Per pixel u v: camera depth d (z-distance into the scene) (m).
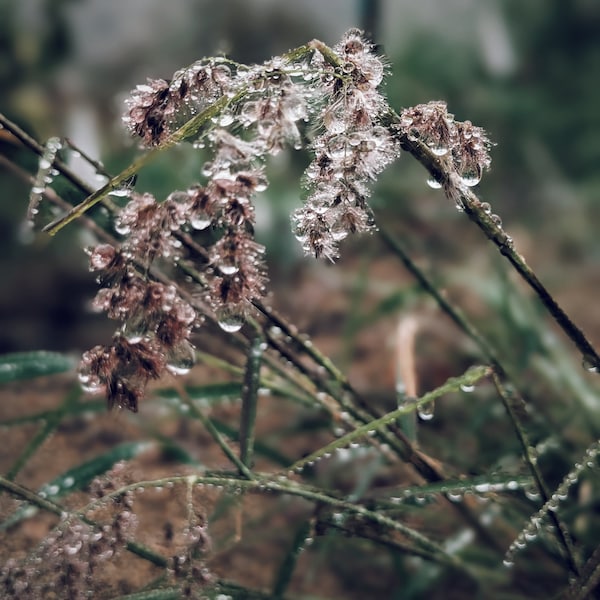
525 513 0.33
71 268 0.65
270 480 0.27
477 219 0.26
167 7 1.08
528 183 0.90
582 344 0.27
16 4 0.82
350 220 0.24
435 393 0.27
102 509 0.28
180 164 0.54
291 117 0.22
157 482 0.25
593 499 0.35
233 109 0.23
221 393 0.34
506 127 0.96
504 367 0.37
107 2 1.02
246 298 0.24
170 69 1.04
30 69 0.80
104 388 0.24
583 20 1.07
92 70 0.94
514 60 1.01
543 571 0.34
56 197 0.31
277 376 0.36
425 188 0.79
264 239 0.64
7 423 0.33
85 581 0.25
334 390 0.31
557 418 0.39
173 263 0.27
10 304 0.61
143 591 0.27
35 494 0.27
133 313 0.23
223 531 0.35
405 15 1.10
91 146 0.60
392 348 0.52
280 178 0.64
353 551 0.37
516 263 0.26
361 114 0.23
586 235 0.78
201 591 0.25
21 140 0.26
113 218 0.30
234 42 1.12
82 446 0.41
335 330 0.60
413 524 0.34
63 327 0.60
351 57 0.23
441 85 1.02
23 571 0.24
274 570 0.36
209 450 0.42
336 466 0.39
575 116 0.94
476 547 0.35
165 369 0.24
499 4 1.08
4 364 0.32
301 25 1.14
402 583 0.34
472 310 0.54
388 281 0.65
